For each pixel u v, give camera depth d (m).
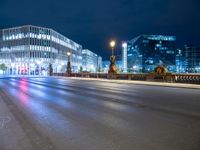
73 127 7.15
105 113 9.38
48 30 99.88
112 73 42.38
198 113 9.30
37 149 5.25
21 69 95.38
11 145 5.54
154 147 5.25
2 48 103.06
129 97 14.98
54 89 22.03
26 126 7.32
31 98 14.73
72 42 132.25
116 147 5.29
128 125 7.35
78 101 13.12
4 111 9.96
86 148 5.25
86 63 171.62
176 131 6.60
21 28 96.00
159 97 14.91
